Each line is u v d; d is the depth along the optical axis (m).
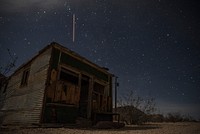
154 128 8.52
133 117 14.97
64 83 8.76
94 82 11.84
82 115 10.98
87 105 10.56
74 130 6.59
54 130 6.23
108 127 8.25
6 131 5.36
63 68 9.16
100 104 11.35
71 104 8.77
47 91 7.94
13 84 12.63
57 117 8.12
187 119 20.66
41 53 9.80
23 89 10.44
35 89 8.83
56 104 7.86
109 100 12.12
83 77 10.88
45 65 8.75
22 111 9.37
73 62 9.80
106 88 12.21
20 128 6.33
